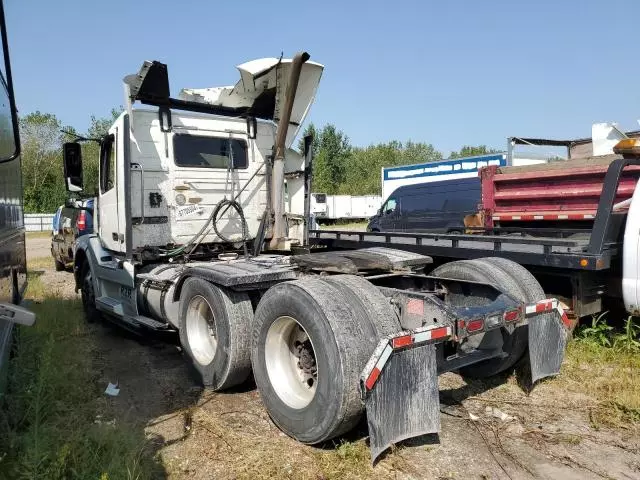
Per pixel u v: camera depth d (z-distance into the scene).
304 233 6.62
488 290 4.18
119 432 3.62
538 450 3.49
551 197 6.90
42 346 5.48
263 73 6.08
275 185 6.48
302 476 3.17
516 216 7.45
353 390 3.20
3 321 3.65
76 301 8.94
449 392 4.51
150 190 5.97
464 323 3.40
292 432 3.60
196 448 3.57
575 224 6.91
